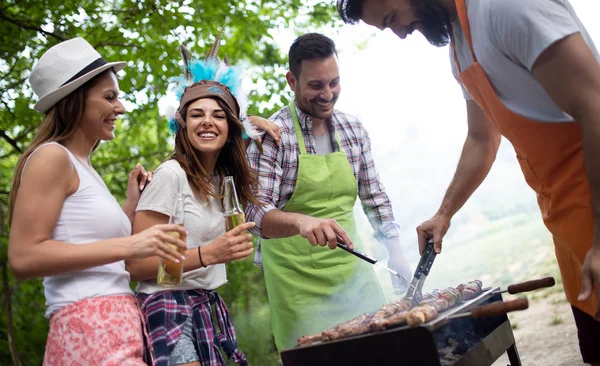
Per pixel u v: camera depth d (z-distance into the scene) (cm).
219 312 258
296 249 323
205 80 267
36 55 601
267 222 303
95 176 234
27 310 692
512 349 265
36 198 205
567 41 183
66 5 598
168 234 214
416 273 263
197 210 248
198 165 254
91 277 218
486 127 281
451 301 223
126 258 206
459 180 283
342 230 275
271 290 332
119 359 211
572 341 448
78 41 233
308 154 324
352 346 191
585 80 182
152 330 232
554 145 211
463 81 235
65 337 212
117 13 642
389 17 225
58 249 203
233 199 239
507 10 190
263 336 854
